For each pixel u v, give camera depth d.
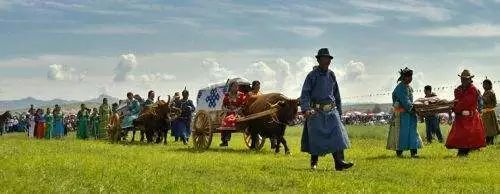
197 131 21.95
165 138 26.62
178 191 9.77
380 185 10.83
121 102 30.14
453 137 18.19
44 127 40.28
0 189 9.44
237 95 21.30
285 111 19.53
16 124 60.50
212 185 10.58
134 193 9.58
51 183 10.30
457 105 18.12
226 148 22.47
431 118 25.88
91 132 36.84
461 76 18.14
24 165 13.08
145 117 27.14
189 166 14.01
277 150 19.84
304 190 10.22
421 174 12.83
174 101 27.38
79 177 11.36
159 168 13.23
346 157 17.47
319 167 14.56
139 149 20.78
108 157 16.14
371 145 23.70
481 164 15.07
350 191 10.11
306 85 13.88
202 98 22.66
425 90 24.78
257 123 20.33
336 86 14.20
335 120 13.83
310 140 13.85
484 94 24.08
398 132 17.89
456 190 10.55
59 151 18.50
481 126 18.19
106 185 10.30
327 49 13.89
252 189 10.41
